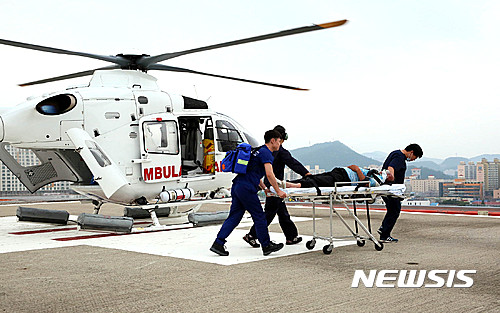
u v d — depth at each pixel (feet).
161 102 32.42
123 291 15.31
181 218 37.24
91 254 22.44
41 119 29.14
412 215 42.45
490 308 13.38
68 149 31.24
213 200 33.91
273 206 23.89
